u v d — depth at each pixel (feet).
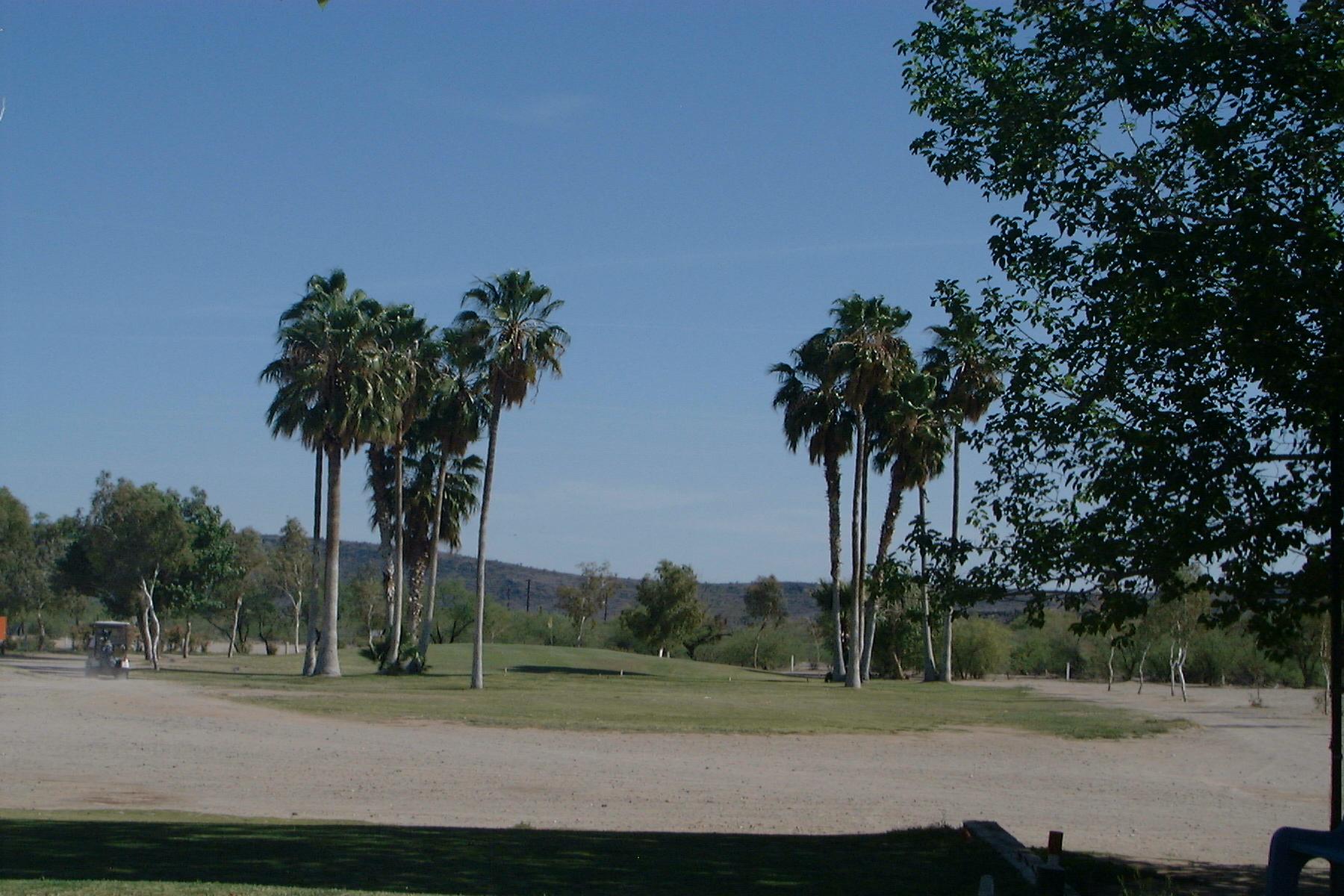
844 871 34.53
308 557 296.92
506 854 37.09
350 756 71.67
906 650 230.27
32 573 281.54
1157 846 46.55
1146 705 151.23
